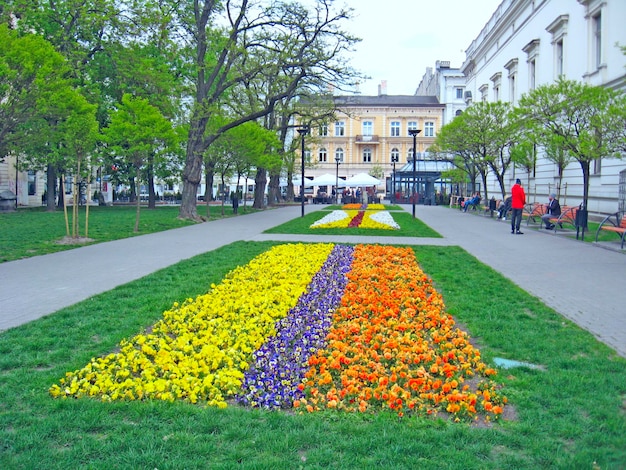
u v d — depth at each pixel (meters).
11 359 6.14
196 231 22.36
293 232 21.73
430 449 4.16
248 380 5.48
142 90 28.91
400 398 4.99
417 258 14.30
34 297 9.54
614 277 11.70
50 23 30.45
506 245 17.66
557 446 4.21
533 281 11.24
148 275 11.51
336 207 45.66
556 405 4.97
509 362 6.22
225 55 27.52
